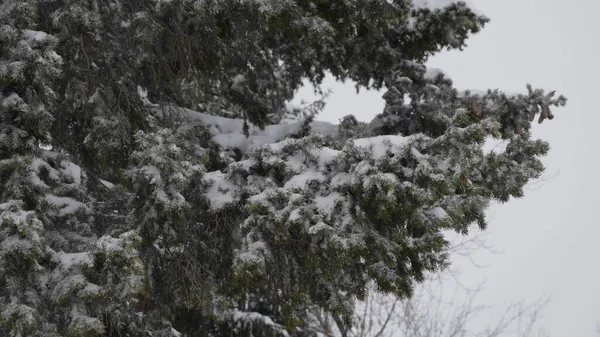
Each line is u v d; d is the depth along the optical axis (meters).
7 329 8.16
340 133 11.31
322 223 8.80
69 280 8.34
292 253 9.62
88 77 11.01
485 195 10.07
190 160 10.56
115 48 11.08
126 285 8.45
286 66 13.96
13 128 9.07
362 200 9.01
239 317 16.95
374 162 9.07
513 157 10.31
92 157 11.93
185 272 10.28
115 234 10.19
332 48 12.57
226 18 10.88
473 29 12.70
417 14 12.50
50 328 8.29
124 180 9.79
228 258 10.26
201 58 11.52
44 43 9.00
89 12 10.59
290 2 9.95
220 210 9.78
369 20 10.92
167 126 11.46
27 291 8.45
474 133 8.60
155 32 10.63
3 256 8.12
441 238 9.15
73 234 9.77
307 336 19.45
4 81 8.80
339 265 8.90
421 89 12.66
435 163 8.82
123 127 10.74
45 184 9.51
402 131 12.54
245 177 9.90
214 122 12.59
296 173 9.55
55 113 11.09
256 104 12.58
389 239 9.27
